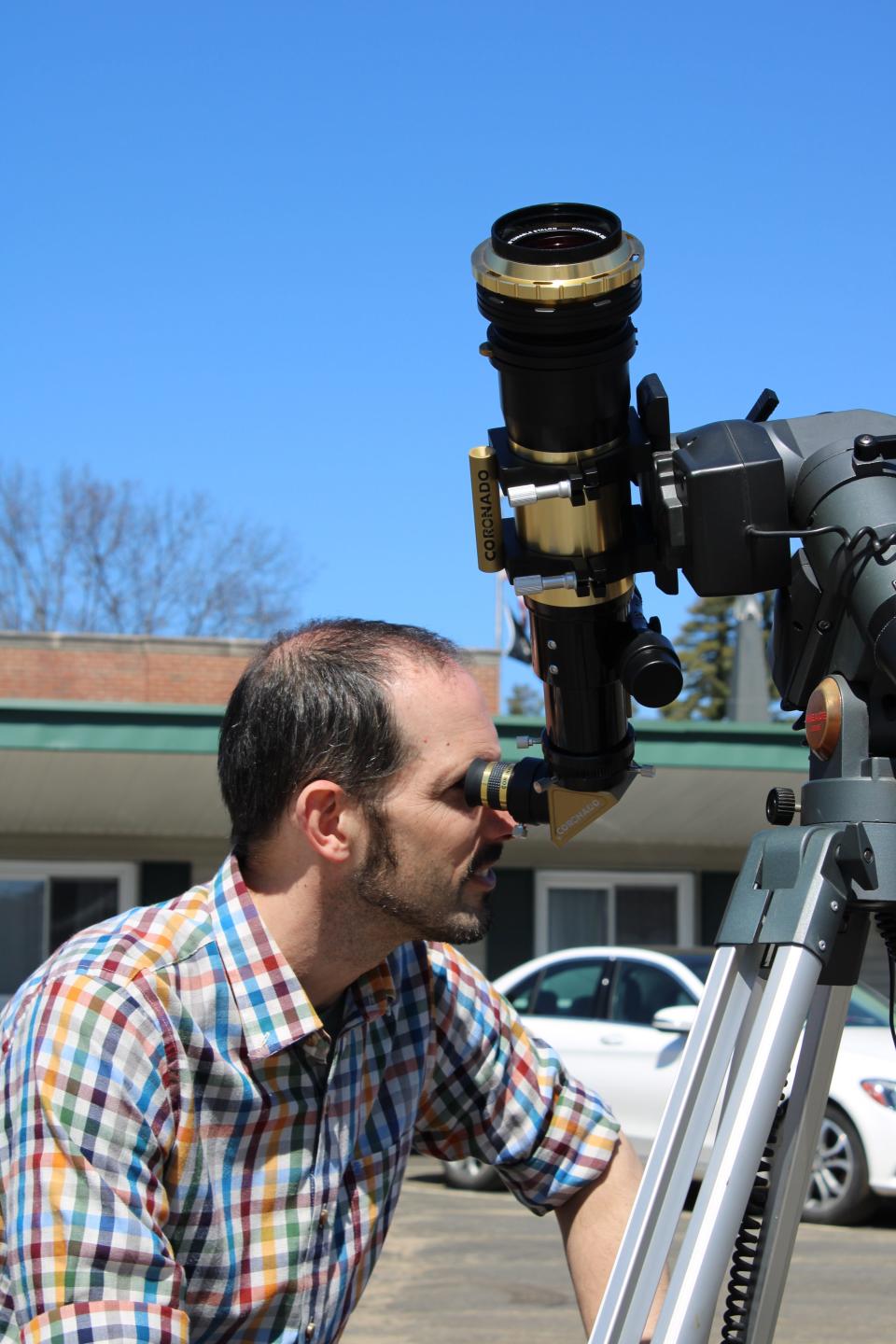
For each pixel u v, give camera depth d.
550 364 1.61
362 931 1.79
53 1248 1.51
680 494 1.68
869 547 1.54
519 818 1.77
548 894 13.95
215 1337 1.71
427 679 1.76
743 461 1.66
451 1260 6.80
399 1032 1.91
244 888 1.77
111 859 13.46
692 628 43.09
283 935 1.77
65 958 1.69
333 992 1.82
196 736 12.48
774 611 1.81
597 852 13.92
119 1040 1.60
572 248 1.60
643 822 13.39
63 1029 1.60
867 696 1.55
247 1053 1.68
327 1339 1.80
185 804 12.91
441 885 1.77
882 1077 7.50
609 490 1.71
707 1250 1.34
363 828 1.74
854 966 1.54
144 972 1.66
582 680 1.78
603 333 1.61
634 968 8.91
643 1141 8.26
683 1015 8.02
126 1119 1.58
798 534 1.62
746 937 1.46
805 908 1.42
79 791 12.70
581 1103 2.02
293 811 1.75
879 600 1.51
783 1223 1.66
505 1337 5.46
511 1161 1.99
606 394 1.65
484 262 1.61
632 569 1.76
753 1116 1.36
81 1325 1.47
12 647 18.77
